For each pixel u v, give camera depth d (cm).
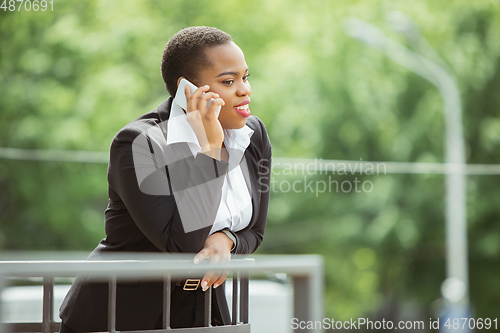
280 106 2498
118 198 361
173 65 375
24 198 2223
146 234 340
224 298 383
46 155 2189
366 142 2522
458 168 2084
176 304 357
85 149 2194
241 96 373
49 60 2312
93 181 2225
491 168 2473
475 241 2473
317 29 2641
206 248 344
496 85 2539
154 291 351
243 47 2642
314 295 292
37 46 2325
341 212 2517
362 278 2719
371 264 2681
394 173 2480
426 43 2500
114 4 2453
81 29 2359
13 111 2247
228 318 383
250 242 380
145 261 300
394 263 2659
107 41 2358
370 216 2545
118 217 364
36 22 2334
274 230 2628
